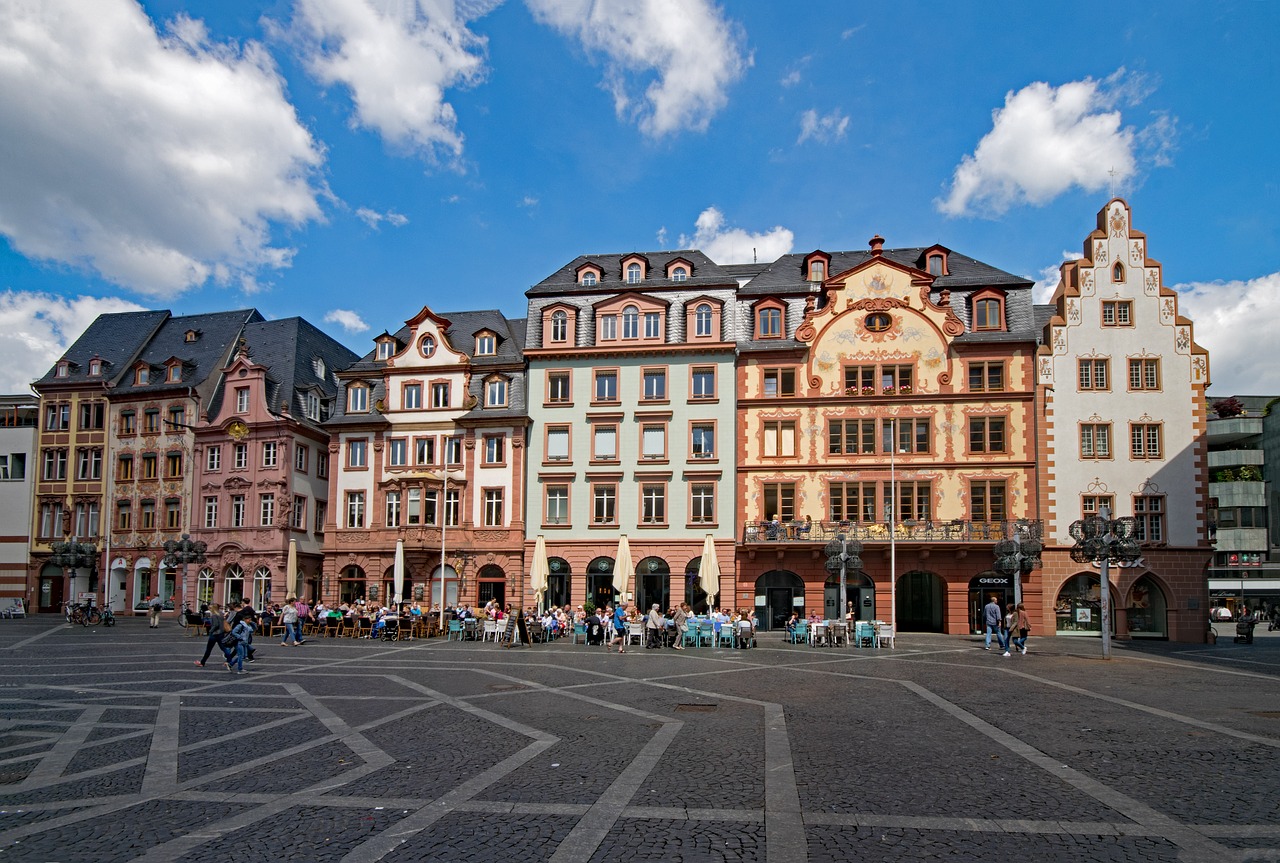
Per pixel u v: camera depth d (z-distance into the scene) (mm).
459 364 57438
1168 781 12820
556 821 10852
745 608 52344
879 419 52344
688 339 54969
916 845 9891
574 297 57312
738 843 9984
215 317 71812
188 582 61625
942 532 49406
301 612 45750
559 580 54688
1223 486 82812
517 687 23953
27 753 15219
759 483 53125
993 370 51625
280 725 17891
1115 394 49719
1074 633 48531
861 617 51094
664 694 22484
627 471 54656
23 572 67312
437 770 13656
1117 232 50562
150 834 10398
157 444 65500
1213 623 73750
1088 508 49188
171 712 19672
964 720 18219
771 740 16016
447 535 55250
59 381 68188
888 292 53250
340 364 72688
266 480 60812
